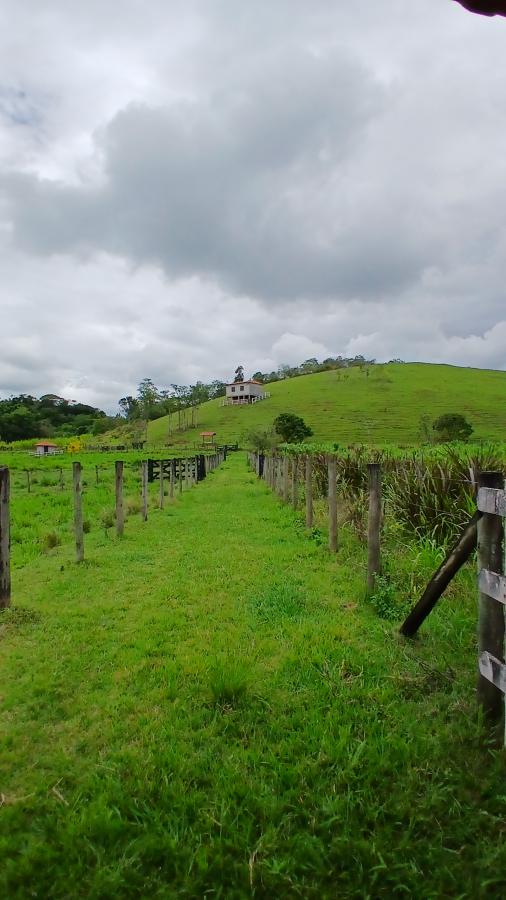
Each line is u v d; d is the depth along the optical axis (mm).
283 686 3562
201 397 128250
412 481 7688
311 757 2727
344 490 10805
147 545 8602
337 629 4598
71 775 2650
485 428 67000
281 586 5949
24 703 3414
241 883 2004
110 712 3260
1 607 5082
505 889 1967
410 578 5641
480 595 2973
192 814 2355
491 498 2799
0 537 5059
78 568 7055
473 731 2861
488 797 2424
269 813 2320
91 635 4617
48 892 1971
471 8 1511
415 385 104500
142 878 2016
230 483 22312
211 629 4727
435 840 2172
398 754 2715
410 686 3516
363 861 2068
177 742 2898
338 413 86125
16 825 2303
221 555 7719
